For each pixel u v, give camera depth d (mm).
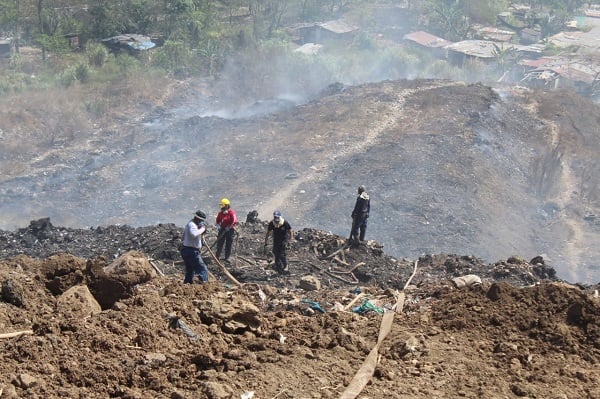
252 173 38281
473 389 7227
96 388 7051
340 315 9531
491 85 51906
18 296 9344
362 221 18859
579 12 113875
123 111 53062
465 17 104750
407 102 47031
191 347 8227
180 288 10312
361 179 36594
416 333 8648
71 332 8125
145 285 12164
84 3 87812
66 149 44156
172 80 62188
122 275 12086
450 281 13047
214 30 83938
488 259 30969
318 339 8344
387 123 43875
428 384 7344
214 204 35219
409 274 17312
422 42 91250
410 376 7551
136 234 20047
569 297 8844
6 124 47062
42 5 83125
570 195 38312
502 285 9328
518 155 41438
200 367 7617
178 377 7285
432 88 49375
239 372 7391
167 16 84250
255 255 18391
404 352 8109
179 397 6770
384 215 33469
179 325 8641
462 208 34250
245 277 16797
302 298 12977
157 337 8250
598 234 34781
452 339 8500
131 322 8531
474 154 39562
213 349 8141
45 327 8125
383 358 7992
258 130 44094
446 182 36375
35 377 6980
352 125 43562
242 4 99188
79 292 9445
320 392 7059
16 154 43000
